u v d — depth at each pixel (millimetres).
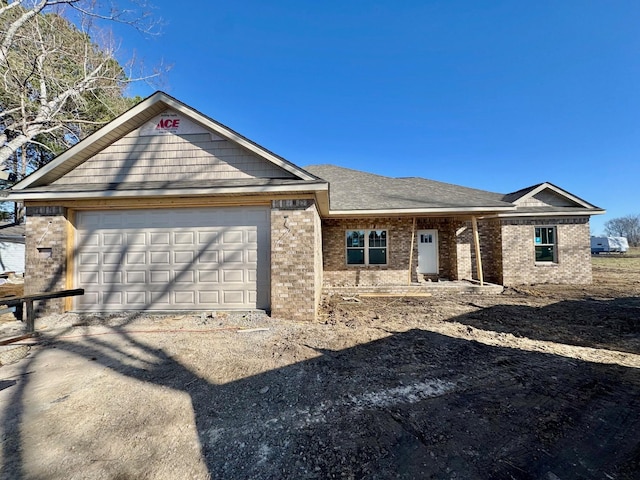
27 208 7723
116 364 4773
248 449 2777
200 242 7910
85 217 8039
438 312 8508
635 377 4199
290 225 7457
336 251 13047
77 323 7043
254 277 7840
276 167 7680
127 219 8000
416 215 11945
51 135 15695
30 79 13656
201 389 3926
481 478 2416
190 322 7070
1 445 2842
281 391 3854
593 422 3164
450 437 2930
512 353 5133
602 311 8258
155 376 4320
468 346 5484
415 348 5383
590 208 13188
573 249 13125
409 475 2451
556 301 9781
